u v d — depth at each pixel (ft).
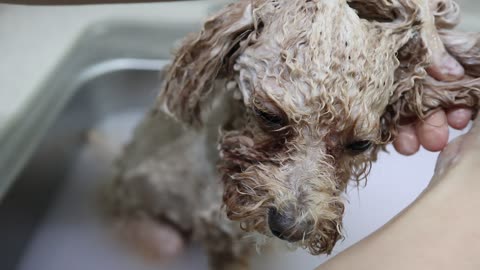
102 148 5.53
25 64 5.13
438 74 2.92
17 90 4.88
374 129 2.69
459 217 1.95
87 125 5.43
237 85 3.05
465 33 2.97
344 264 1.90
